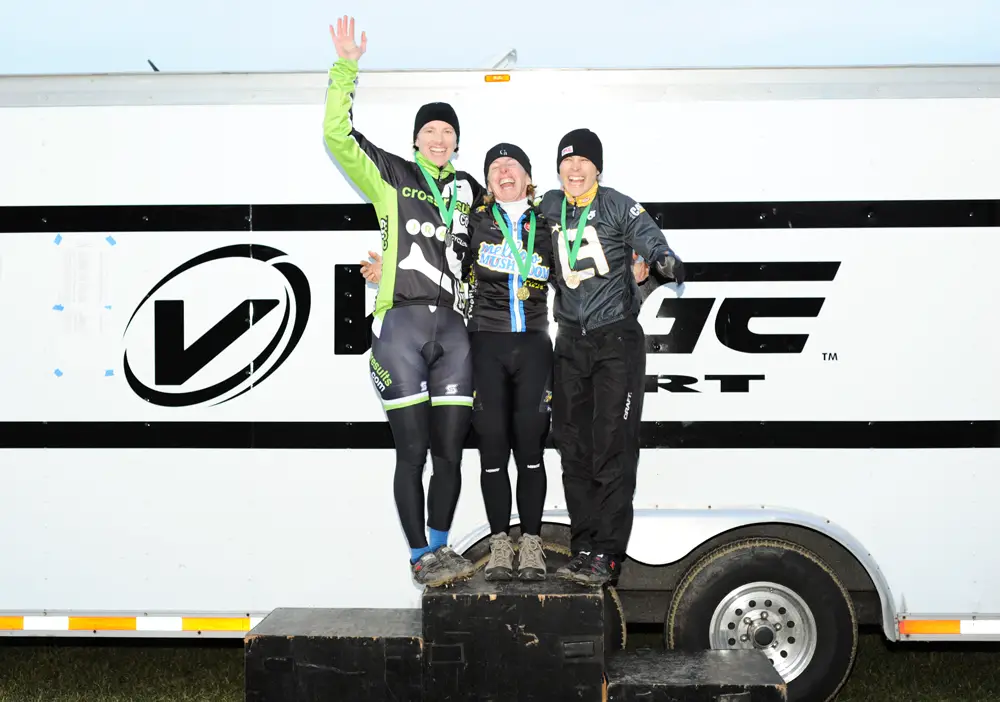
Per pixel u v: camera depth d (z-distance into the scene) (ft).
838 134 14.57
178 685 17.08
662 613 15.43
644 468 14.61
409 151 14.57
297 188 14.69
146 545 14.74
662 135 14.56
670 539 14.48
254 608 14.67
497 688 12.66
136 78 14.79
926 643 18.69
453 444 13.01
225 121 14.74
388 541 14.64
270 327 14.73
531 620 12.64
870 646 19.40
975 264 14.51
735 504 14.57
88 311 14.79
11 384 14.80
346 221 14.69
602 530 13.24
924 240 14.52
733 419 14.56
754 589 14.84
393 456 14.62
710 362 14.57
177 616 14.73
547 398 13.11
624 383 13.20
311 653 12.87
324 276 14.69
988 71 14.60
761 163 14.56
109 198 14.74
